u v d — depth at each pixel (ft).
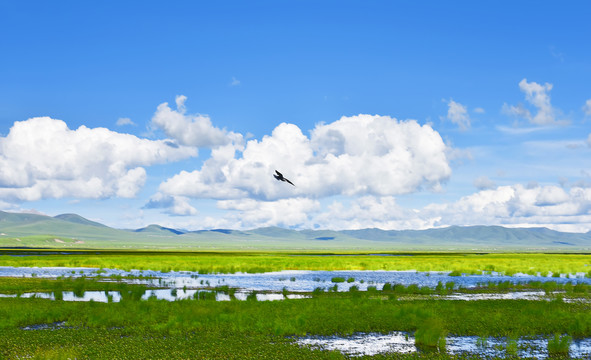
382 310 117.19
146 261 333.42
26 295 146.10
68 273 235.40
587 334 95.25
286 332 93.81
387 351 81.66
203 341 85.35
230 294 153.69
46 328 95.55
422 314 109.50
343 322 102.73
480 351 81.76
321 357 76.69
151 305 119.03
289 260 362.33
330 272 257.34
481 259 416.26
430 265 307.58
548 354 79.97
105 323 98.94
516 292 164.35
